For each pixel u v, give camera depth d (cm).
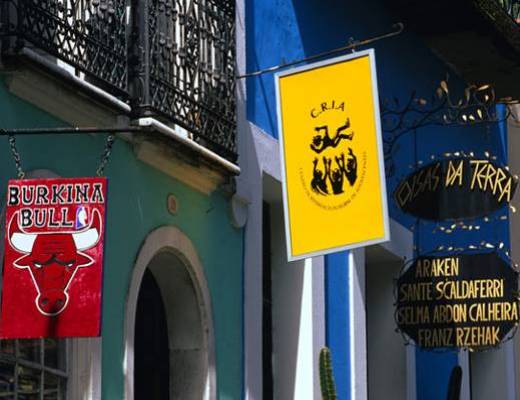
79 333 1195
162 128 1458
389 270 2117
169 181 1548
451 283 1947
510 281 1928
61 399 1358
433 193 1938
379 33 2114
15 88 1304
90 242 1204
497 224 2514
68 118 1375
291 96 1639
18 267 1205
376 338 2108
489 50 2291
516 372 2544
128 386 1448
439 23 2203
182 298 1584
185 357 1584
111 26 1405
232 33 1619
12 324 1199
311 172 1620
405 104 2180
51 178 1280
